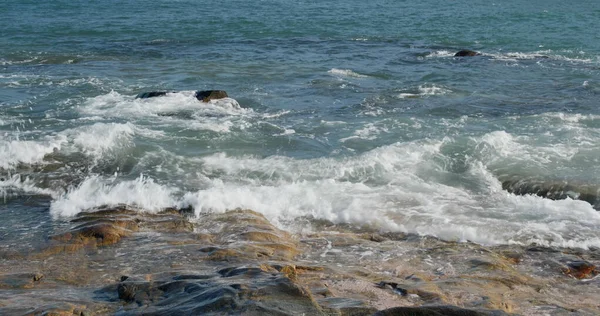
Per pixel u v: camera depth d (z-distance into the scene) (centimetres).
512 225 1091
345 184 1267
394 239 1055
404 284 819
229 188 1242
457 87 2219
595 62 2777
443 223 1100
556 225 1093
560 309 774
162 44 3238
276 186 1275
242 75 2425
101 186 1247
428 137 1595
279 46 3216
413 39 3562
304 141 1579
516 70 2566
